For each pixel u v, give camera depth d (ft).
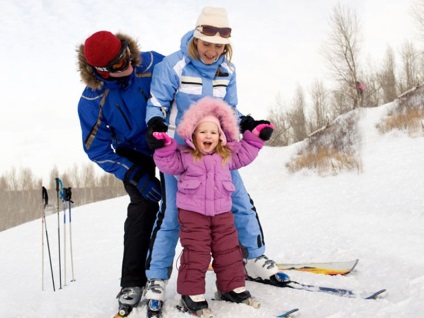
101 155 10.48
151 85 10.11
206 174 9.45
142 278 10.30
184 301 9.42
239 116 10.93
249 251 10.77
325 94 108.47
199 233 9.39
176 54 10.21
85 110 10.25
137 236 10.35
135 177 10.28
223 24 9.66
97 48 9.37
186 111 9.70
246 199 10.65
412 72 106.93
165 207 10.01
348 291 10.13
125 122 10.34
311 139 61.26
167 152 9.27
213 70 10.21
